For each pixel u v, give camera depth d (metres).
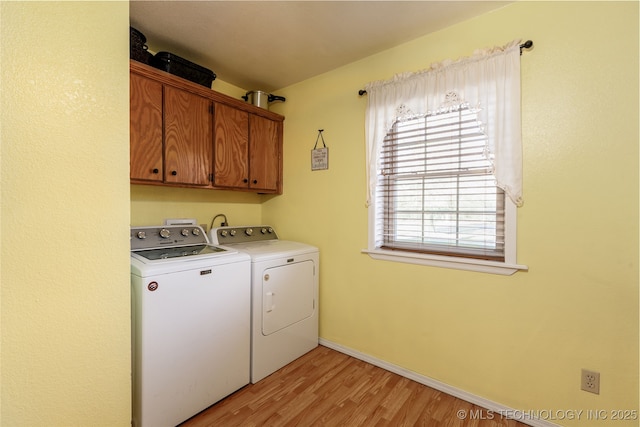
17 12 0.64
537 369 1.54
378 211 2.13
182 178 1.92
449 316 1.81
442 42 1.80
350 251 2.25
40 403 0.69
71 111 0.72
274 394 1.79
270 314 1.99
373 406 1.69
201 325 1.62
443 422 1.57
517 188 1.55
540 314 1.52
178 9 1.62
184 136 1.93
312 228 2.48
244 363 1.85
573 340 1.44
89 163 0.76
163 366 1.47
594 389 1.40
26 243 0.66
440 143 1.85
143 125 1.72
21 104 0.65
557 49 1.45
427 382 1.88
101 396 0.80
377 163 2.05
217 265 1.69
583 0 1.39
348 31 1.82
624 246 1.32
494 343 1.66
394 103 1.94
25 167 0.66
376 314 2.12
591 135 1.38
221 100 2.15
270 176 2.58
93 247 0.77
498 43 1.61
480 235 1.74
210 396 1.67
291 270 2.14
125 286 0.84
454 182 1.83
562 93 1.44
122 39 0.82
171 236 2.00
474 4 1.58
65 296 0.73
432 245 1.94
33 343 0.68
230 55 2.12
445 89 1.74
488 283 1.67
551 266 1.49
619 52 1.32
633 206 1.30
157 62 1.88
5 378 0.64
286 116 2.67
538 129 1.50
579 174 1.41
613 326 1.35
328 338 2.41
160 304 1.45
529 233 1.54
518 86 1.53
